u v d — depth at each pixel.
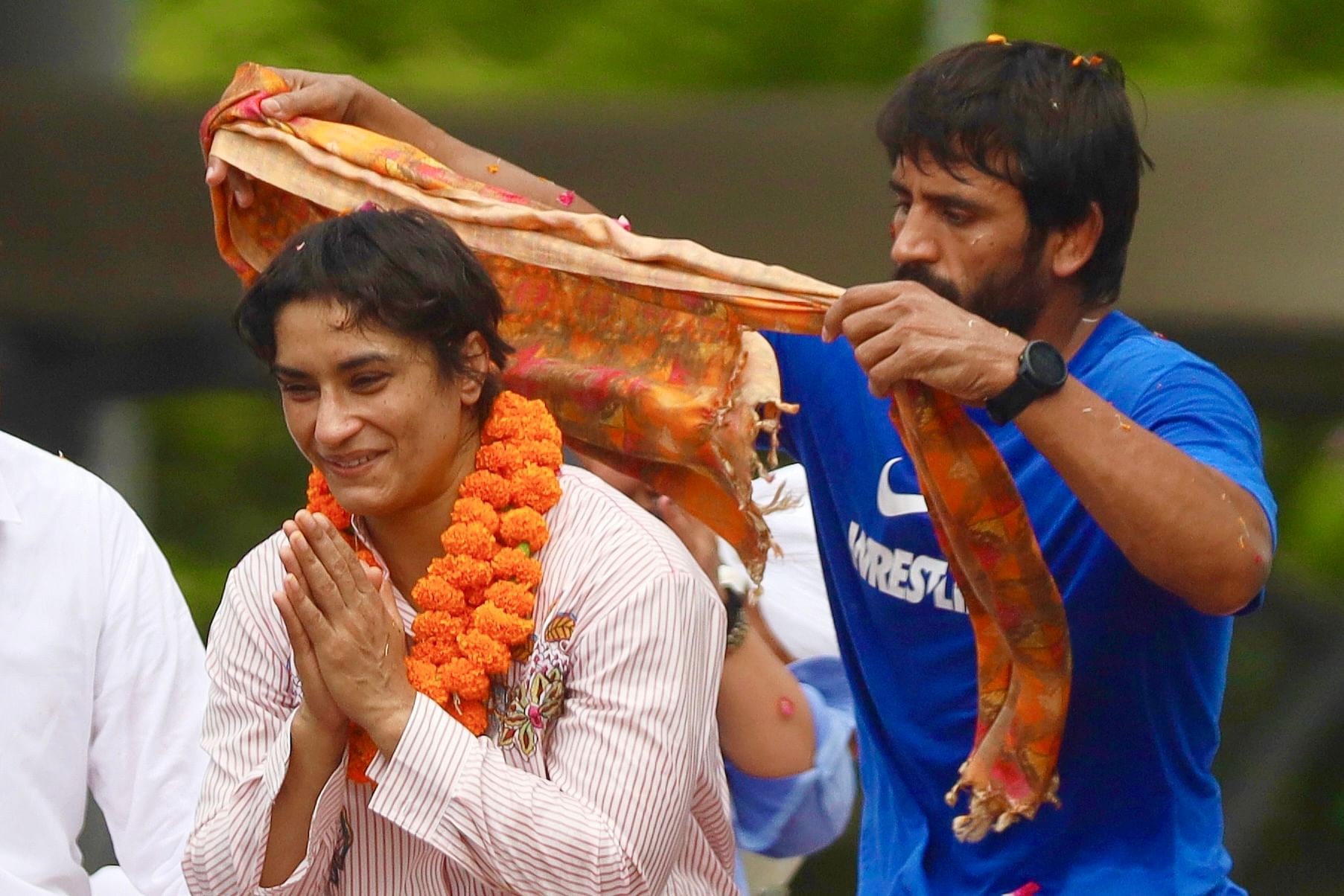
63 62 49.25
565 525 9.99
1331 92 63.91
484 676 9.75
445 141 13.27
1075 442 9.72
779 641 14.34
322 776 9.86
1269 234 36.56
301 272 9.43
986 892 11.63
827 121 37.97
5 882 11.08
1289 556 56.47
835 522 12.32
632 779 9.49
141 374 38.44
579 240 11.02
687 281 10.66
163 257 37.03
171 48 62.50
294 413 9.70
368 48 65.94
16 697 11.29
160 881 11.62
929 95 10.88
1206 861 11.25
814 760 13.41
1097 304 11.30
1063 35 64.81
